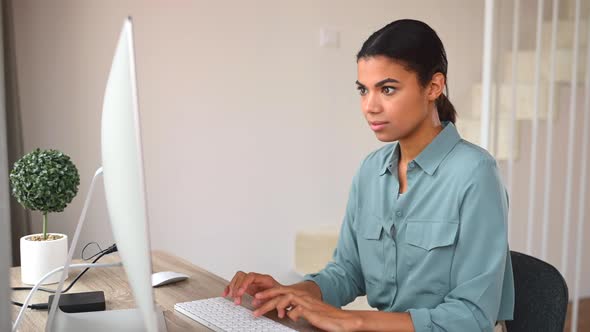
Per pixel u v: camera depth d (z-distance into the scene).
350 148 3.97
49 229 3.16
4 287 0.73
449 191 1.40
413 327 1.27
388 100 1.35
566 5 4.12
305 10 3.75
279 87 3.72
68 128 3.21
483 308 1.30
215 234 3.64
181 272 1.74
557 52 3.85
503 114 3.90
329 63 3.85
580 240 3.03
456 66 4.25
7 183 0.75
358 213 1.62
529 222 3.03
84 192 3.25
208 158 3.58
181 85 3.47
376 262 1.55
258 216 3.75
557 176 4.49
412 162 1.46
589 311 4.16
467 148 1.43
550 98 2.97
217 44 3.54
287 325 1.31
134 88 0.84
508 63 4.01
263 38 3.65
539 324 1.40
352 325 1.26
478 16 4.29
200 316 1.35
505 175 4.38
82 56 3.21
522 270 1.46
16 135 2.89
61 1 3.14
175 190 3.51
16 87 2.90
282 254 3.84
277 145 3.75
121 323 1.31
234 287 1.47
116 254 1.93
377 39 1.35
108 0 3.25
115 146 0.91
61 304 1.41
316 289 1.55
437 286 1.42
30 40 3.10
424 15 4.12
